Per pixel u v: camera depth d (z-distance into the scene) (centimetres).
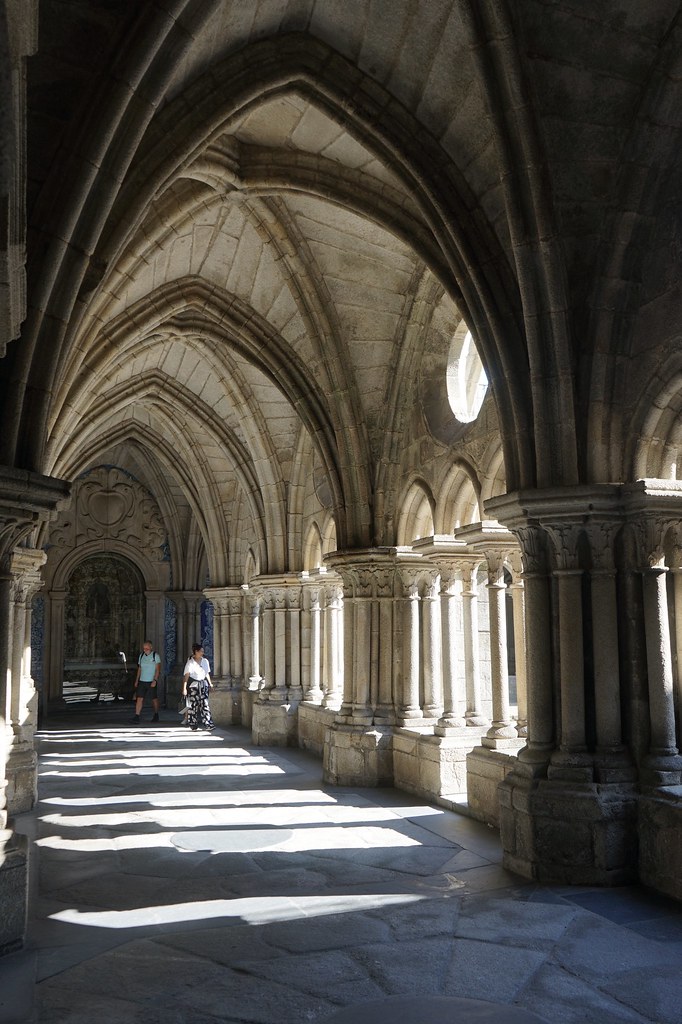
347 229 939
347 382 1066
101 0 533
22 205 270
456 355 964
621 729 653
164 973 455
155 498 2272
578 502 648
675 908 558
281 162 846
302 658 1474
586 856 617
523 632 849
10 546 543
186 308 1106
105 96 541
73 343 627
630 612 654
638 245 656
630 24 595
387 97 709
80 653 2317
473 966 461
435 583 1059
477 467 876
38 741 1559
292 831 790
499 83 613
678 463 655
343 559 1085
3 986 441
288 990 432
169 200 845
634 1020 396
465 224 720
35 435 553
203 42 623
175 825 823
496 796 797
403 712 1044
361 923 532
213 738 1591
